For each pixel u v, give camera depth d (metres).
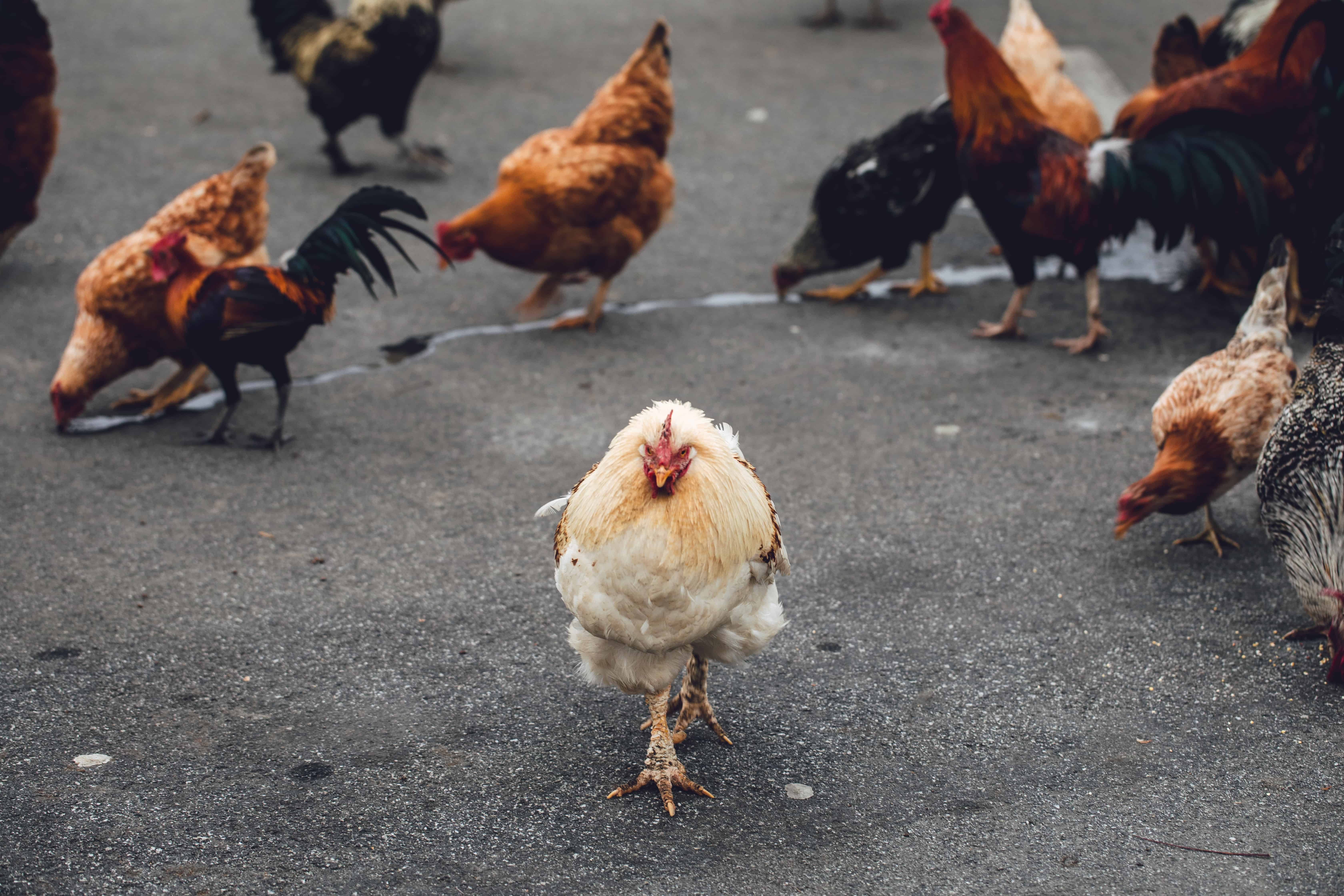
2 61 4.21
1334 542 3.24
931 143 4.32
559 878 3.02
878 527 3.64
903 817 3.10
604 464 3.05
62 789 3.12
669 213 4.37
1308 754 3.17
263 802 3.11
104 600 3.46
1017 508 3.69
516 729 3.23
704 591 3.02
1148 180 4.10
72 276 4.51
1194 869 3.02
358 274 4.18
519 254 4.23
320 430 3.96
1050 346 4.26
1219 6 7.71
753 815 3.10
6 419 3.96
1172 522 3.65
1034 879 3.01
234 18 7.66
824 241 4.39
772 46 7.18
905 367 4.18
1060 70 4.62
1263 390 3.45
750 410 4.02
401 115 5.14
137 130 5.66
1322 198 3.94
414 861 3.04
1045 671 3.32
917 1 8.11
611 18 7.80
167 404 4.02
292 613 3.44
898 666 3.33
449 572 3.54
